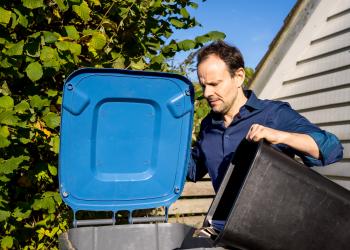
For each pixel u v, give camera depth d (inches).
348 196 66.3
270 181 63.6
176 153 93.2
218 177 88.9
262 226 63.5
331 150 72.8
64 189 87.2
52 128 94.7
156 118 91.6
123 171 91.8
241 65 82.7
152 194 93.7
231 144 85.4
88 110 86.0
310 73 165.6
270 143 69.5
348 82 149.6
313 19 162.4
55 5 100.3
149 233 89.0
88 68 82.6
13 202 103.0
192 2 124.0
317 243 65.7
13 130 91.7
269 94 177.8
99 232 87.0
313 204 64.9
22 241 108.5
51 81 105.5
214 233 71.6
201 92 115.6
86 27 111.0
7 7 95.2
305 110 167.0
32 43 91.2
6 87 95.1
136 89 87.8
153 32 120.8
